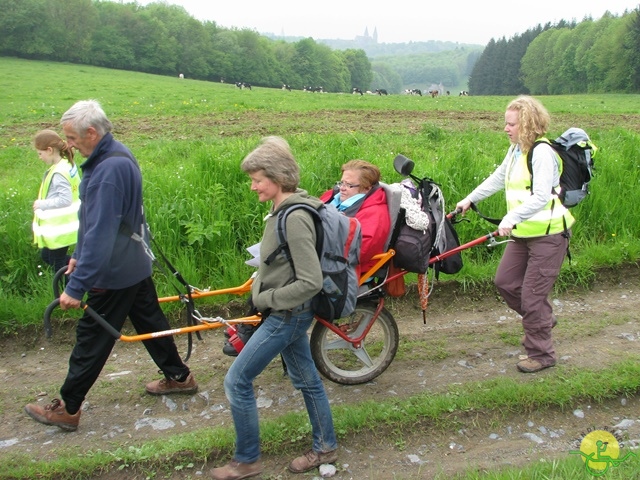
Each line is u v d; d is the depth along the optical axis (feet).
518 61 396.57
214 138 45.73
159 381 14.79
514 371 15.70
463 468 12.21
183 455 12.32
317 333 14.38
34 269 19.95
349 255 11.52
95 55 269.03
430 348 16.96
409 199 13.98
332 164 26.99
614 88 277.23
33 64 205.05
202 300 19.06
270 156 10.57
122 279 12.53
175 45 302.04
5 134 49.60
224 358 16.58
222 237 21.18
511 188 14.82
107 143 11.96
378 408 13.62
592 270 21.58
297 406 14.39
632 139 34.68
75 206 18.47
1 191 24.38
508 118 14.37
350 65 456.45
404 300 19.89
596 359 16.17
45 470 11.85
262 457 12.59
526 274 15.17
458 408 13.70
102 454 12.30
